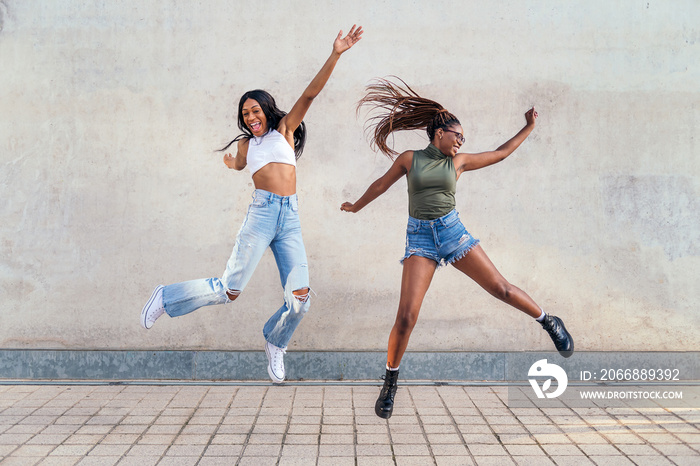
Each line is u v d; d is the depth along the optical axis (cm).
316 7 402
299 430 313
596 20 407
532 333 410
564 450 285
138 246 409
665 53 409
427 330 410
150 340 409
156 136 407
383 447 289
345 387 396
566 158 409
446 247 315
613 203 411
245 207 408
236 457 277
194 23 403
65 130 407
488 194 409
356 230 408
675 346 412
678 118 409
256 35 403
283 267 344
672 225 411
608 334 411
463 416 336
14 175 409
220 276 407
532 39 406
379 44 404
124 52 405
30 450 285
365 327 409
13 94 407
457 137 315
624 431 312
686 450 284
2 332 409
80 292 409
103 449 286
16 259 409
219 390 387
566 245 410
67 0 404
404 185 407
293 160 338
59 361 408
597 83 409
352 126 405
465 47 404
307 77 404
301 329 408
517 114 406
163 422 326
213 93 405
